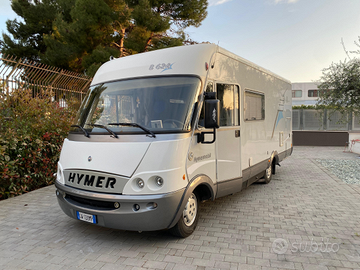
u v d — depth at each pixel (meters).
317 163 11.04
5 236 4.23
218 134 4.65
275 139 7.73
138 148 3.64
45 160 7.02
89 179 3.81
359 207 5.56
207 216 5.12
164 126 3.83
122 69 4.59
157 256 3.62
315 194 6.54
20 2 17.03
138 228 3.60
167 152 3.62
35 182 6.88
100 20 12.88
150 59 4.44
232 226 4.62
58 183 4.24
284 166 10.48
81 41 13.06
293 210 5.42
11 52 16.31
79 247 3.88
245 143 5.65
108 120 4.22
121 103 4.25
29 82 7.45
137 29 13.68
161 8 15.16
